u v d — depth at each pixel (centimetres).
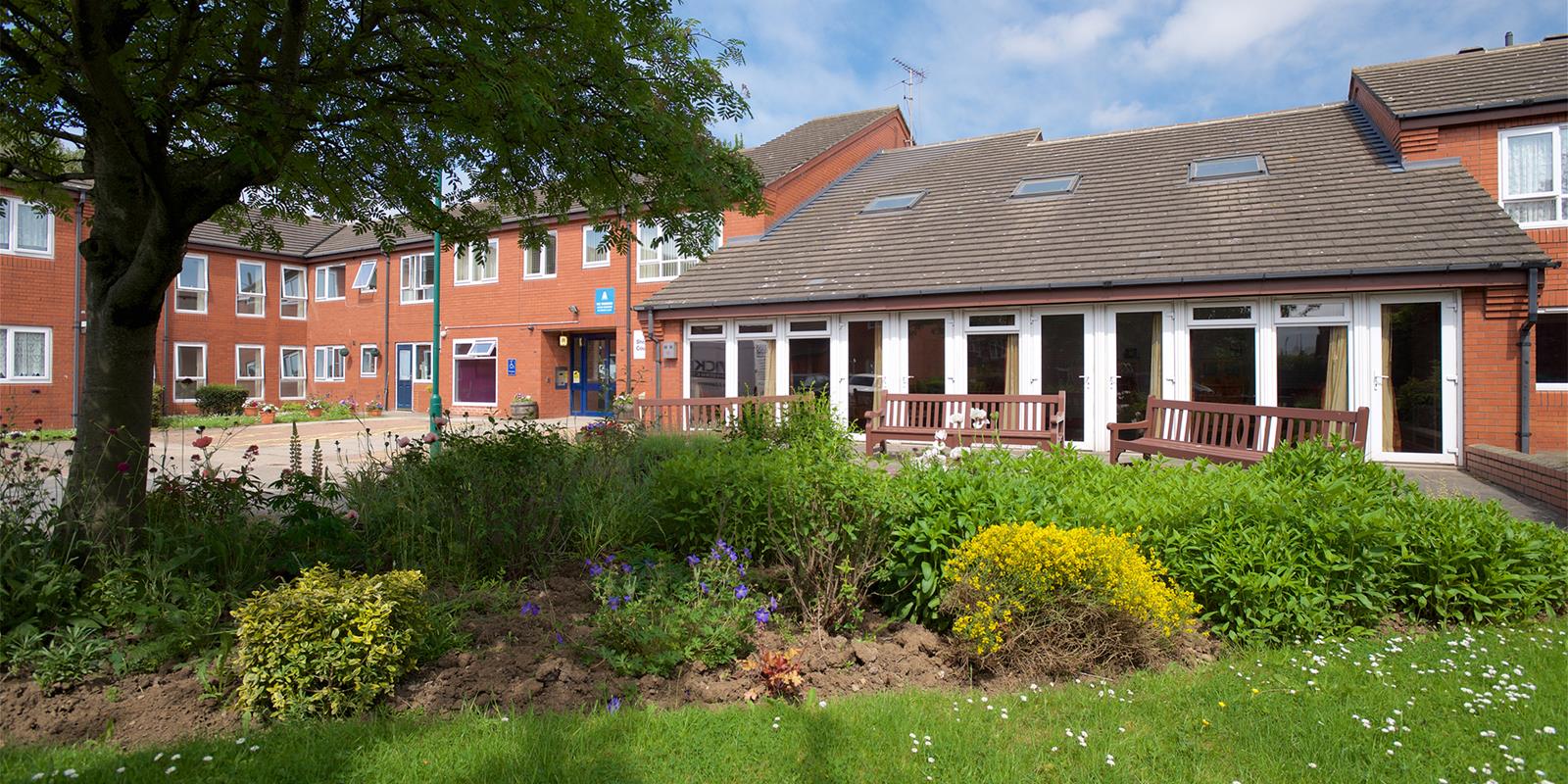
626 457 776
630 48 507
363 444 1410
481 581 468
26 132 511
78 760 283
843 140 1952
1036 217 1385
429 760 283
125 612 366
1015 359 1223
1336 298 1049
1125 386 1157
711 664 367
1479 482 877
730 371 1430
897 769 280
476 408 2277
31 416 1867
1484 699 330
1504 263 936
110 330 444
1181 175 1395
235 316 2466
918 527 427
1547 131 1142
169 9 427
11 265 1847
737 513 484
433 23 477
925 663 385
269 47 460
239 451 1298
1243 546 432
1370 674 358
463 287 2300
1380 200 1133
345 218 690
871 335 1321
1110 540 397
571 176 561
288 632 321
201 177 439
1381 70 1466
